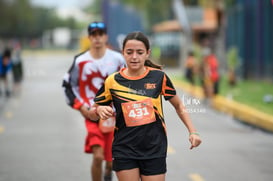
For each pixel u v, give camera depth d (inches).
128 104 415.8
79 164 769.6
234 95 1723.7
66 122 1224.8
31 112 1423.5
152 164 415.2
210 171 728.3
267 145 945.5
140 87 418.3
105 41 590.6
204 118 1333.7
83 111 577.3
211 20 3567.9
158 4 3983.8
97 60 588.4
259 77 2309.3
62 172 719.1
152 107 416.2
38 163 775.7
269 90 1893.5
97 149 578.2
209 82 1598.2
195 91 1987.0
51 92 2054.6
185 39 2866.6
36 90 2139.5
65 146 912.9
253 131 1123.9
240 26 2620.6
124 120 417.7
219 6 2536.9
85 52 594.9
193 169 739.4
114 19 3951.8
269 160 808.3
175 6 2874.0
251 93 1795.0
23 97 1855.3
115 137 424.8
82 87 591.5
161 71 426.3
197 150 883.4
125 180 415.8
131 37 414.6
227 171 729.0
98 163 581.0
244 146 931.3
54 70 3624.5
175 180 673.6
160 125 420.8
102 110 408.2
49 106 1573.6
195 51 2372.0
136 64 414.9
